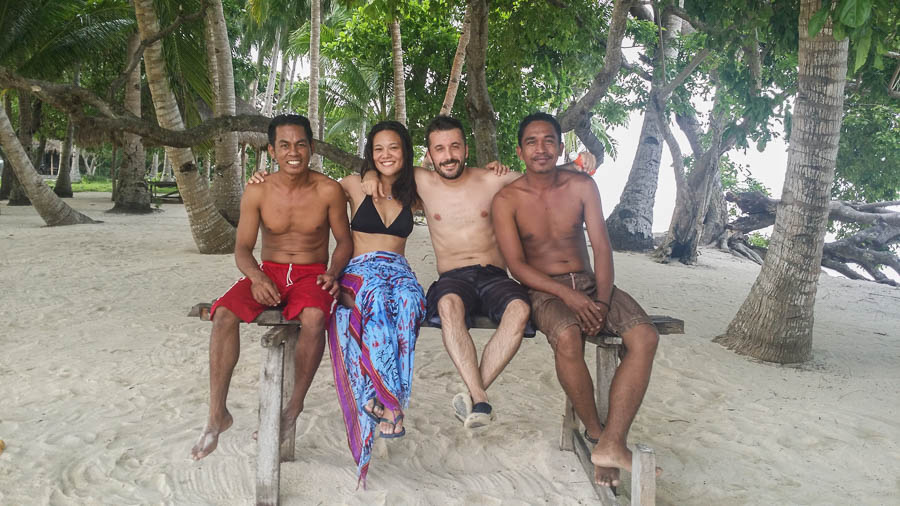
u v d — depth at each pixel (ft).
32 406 14.43
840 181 58.85
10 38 49.16
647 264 42.65
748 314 21.50
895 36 22.61
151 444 12.49
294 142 11.28
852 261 52.29
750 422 14.75
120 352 18.67
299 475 11.21
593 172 12.32
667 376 18.33
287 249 11.71
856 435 14.01
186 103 56.85
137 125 24.25
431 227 12.36
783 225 20.76
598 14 38.93
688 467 12.37
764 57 33.53
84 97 24.22
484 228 12.15
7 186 81.10
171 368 17.35
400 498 10.64
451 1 37.04
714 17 29.81
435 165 11.93
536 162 11.35
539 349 20.47
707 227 54.44
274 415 10.03
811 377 18.81
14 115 103.24
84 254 36.32
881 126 51.37
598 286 10.89
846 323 28.63
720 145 42.88
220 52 39.09
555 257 11.86
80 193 106.22
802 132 20.29
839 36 13.04
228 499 10.55
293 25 83.66
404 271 11.67
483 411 9.93
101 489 10.75
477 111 30.01
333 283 11.02
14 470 11.29
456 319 10.77
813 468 12.44
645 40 43.04
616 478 9.94
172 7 41.50
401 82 45.78
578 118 34.19
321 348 10.68
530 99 47.60
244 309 10.37
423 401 15.51
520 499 10.80
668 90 41.19
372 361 10.50
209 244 37.24
